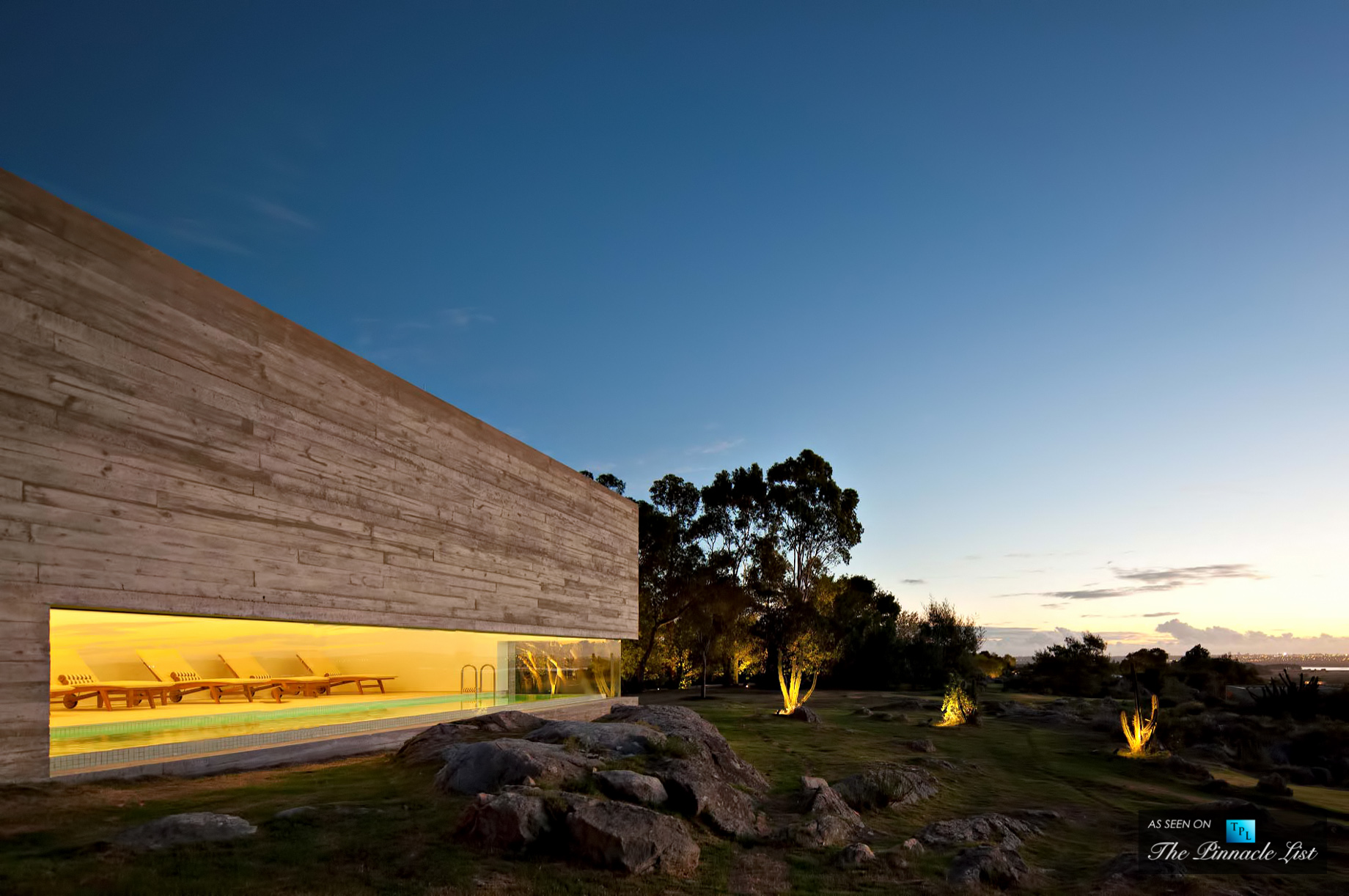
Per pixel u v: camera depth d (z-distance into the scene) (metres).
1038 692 36.09
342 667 12.60
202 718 9.92
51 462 7.54
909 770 11.64
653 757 8.88
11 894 4.61
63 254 7.82
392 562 12.38
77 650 9.11
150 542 8.42
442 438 14.00
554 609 18.03
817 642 39.34
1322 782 16.25
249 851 5.80
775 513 44.62
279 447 10.30
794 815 8.86
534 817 6.54
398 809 7.11
